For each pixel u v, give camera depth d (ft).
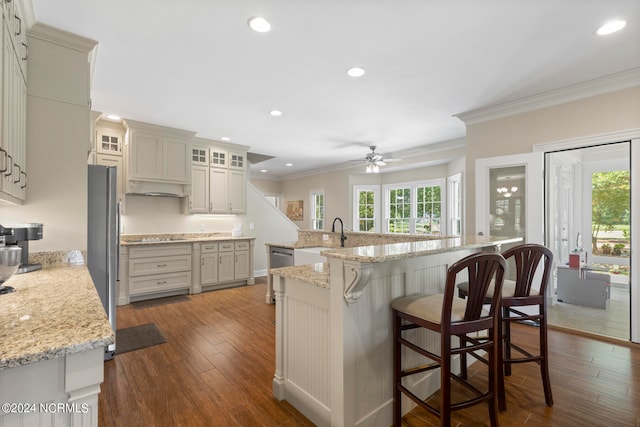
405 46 7.77
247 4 6.18
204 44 7.64
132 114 12.84
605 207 17.70
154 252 14.21
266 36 7.32
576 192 18.34
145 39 7.41
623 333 10.27
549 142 10.68
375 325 5.67
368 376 5.54
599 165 17.71
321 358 5.66
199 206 16.51
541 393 6.82
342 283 5.09
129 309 12.78
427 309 5.28
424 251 5.40
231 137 16.63
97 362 2.80
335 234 13.12
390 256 4.84
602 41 7.53
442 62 8.56
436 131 15.55
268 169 28.02
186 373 7.63
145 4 6.18
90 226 8.18
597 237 17.92
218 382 7.22
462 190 17.83
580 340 9.70
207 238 16.72
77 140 7.55
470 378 7.55
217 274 16.05
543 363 6.46
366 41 7.54
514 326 10.98
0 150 4.15
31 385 2.55
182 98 11.09
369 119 13.65
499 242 7.46
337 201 25.90
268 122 13.97
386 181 24.18
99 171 8.30
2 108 4.32
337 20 6.72
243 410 6.20
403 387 5.67
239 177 18.12
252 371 7.73
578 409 6.25
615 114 9.46
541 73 9.22
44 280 5.51
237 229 17.95
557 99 10.46
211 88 10.25
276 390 6.59
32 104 6.99
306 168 27.32
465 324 4.99
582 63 8.61
